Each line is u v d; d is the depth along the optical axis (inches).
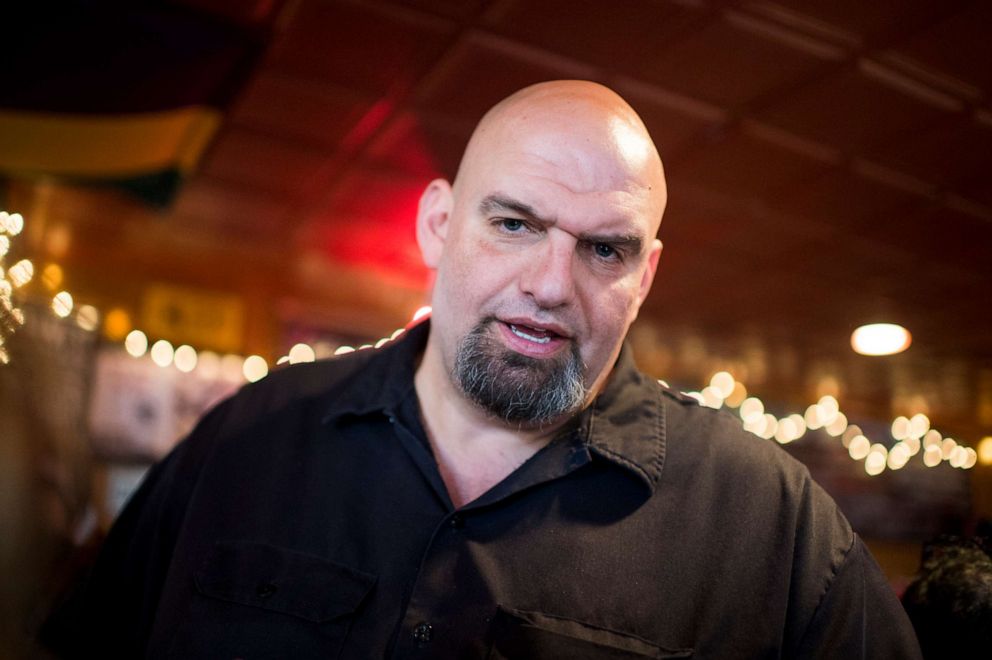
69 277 210.4
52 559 56.8
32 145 91.7
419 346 51.8
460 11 127.4
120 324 213.5
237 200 206.4
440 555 42.6
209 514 46.7
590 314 43.2
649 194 44.6
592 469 44.8
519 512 43.5
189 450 51.6
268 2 122.9
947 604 46.1
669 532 43.3
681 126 158.7
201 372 188.9
